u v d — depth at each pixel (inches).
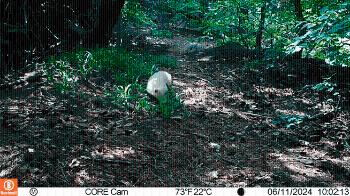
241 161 139.6
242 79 281.7
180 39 541.3
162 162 133.9
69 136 143.5
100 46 336.8
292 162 140.3
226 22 376.2
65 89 196.5
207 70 309.1
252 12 364.5
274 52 309.9
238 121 185.3
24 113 162.2
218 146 149.9
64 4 305.4
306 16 298.8
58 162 123.2
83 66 223.8
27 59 265.3
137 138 150.7
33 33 275.3
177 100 193.3
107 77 227.1
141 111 180.5
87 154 130.9
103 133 150.9
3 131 141.0
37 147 130.8
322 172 133.4
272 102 228.4
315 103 227.0
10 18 272.1
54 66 232.1
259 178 125.7
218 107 207.3
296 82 269.6
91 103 184.1
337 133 171.5
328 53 173.8
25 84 206.1
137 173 124.1
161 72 198.1
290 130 175.0
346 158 145.6
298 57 305.1
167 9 637.3
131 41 431.8
